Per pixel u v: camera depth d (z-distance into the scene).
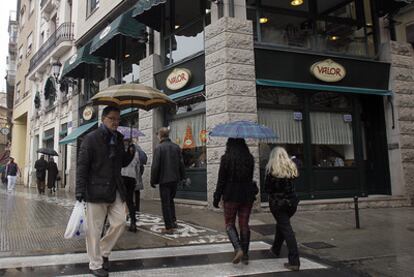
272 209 5.74
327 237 7.79
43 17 30.02
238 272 5.40
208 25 11.52
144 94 6.82
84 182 4.99
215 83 10.88
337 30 12.84
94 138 5.09
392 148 12.48
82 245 6.86
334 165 12.04
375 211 10.83
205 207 10.94
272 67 11.26
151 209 11.22
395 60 12.75
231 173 5.72
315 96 12.12
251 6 11.66
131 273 5.30
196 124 12.38
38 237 7.50
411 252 6.64
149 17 13.91
